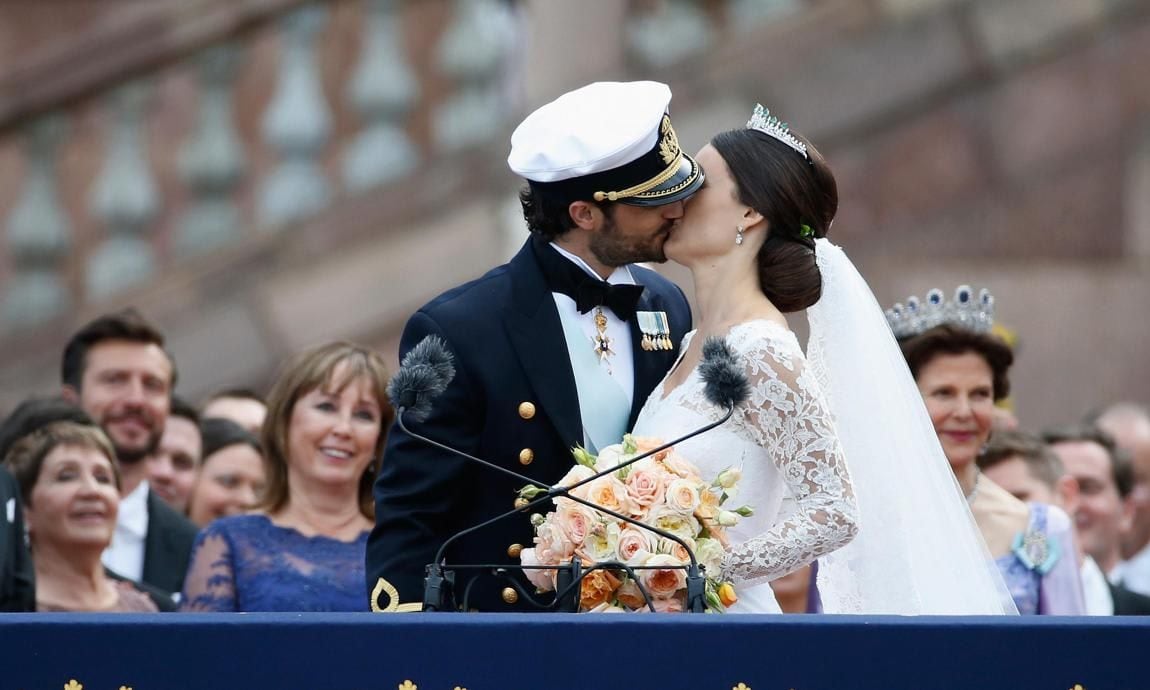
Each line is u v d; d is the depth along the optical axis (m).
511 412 10.98
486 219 23.83
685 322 12.09
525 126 11.17
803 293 10.95
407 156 24.33
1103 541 18.27
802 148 11.05
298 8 24.22
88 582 14.63
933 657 8.01
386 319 23.98
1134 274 23.80
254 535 14.26
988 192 23.92
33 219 24.38
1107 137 23.91
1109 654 7.95
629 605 9.67
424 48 24.38
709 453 10.58
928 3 23.91
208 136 24.33
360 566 14.26
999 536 14.17
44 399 15.53
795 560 10.15
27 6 27.27
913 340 14.41
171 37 24.23
